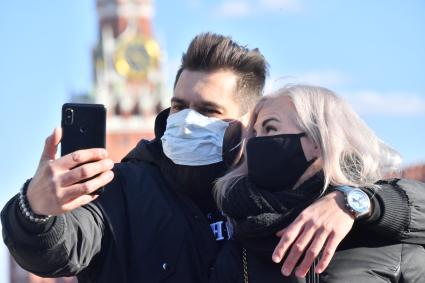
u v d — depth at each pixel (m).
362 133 4.23
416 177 15.84
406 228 4.07
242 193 4.20
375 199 4.03
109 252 4.49
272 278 4.12
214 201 4.93
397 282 4.11
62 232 4.00
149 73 78.31
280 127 4.30
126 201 4.65
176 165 4.92
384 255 4.12
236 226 4.23
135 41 78.62
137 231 4.57
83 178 3.78
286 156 4.21
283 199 4.12
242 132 5.05
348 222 3.96
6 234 3.97
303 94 4.28
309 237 3.92
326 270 4.06
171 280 4.53
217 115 5.11
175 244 4.59
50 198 3.78
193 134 4.94
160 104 78.19
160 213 4.64
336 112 4.24
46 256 3.99
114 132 76.94
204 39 5.22
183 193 4.85
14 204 3.94
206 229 4.71
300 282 4.04
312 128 4.21
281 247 3.91
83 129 4.10
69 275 4.24
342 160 4.18
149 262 4.52
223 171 4.96
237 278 4.29
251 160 4.25
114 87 77.38
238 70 5.21
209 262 4.62
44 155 3.89
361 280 4.05
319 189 4.15
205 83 5.12
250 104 5.29
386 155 4.32
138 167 4.89
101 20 80.06
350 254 4.10
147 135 77.44
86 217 4.35
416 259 4.16
